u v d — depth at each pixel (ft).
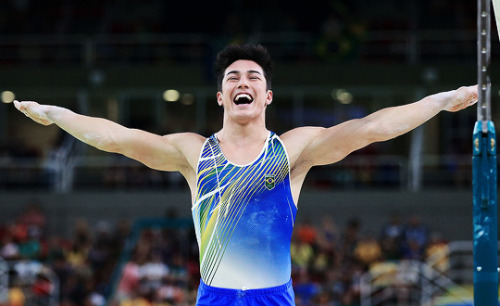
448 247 69.31
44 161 93.15
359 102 100.99
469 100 19.38
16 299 65.10
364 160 91.97
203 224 19.06
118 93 101.91
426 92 98.99
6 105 102.01
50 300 65.62
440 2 103.65
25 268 67.21
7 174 91.91
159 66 96.99
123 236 75.05
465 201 86.53
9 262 70.18
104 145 19.84
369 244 70.33
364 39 95.76
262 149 19.21
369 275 65.41
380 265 66.08
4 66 99.60
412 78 93.81
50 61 100.68
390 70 94.02
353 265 68.44
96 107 103.14
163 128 99.86
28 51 100.99
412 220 77.10
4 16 103.55
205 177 19.10
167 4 101.76
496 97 98.48
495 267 17.65
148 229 70.08
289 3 99.81
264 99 19.63
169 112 102.78
